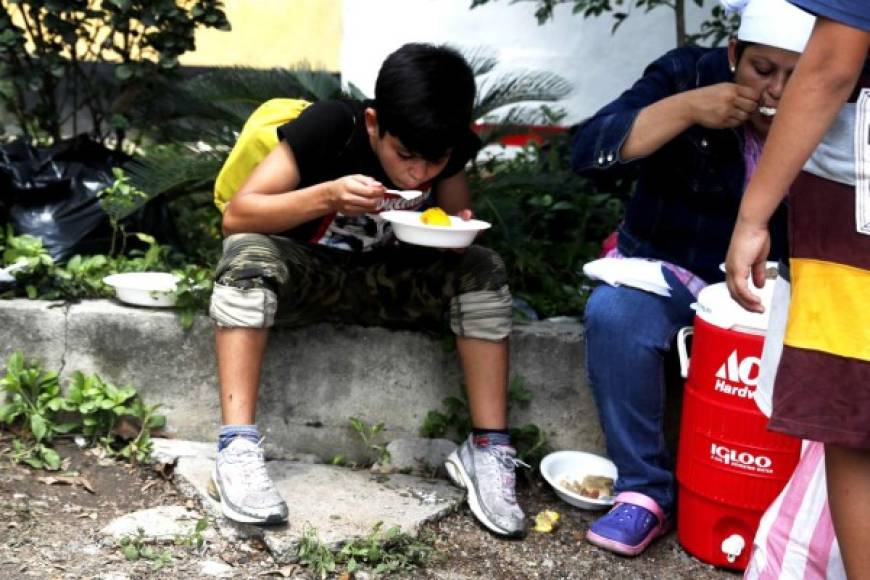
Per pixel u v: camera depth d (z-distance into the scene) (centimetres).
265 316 334
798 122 230
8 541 318
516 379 379
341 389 384
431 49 320
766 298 315
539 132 552
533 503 370
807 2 224
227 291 332
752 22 307
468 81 320
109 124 490
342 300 367
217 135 460
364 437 382
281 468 373
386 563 320
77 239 421
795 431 243
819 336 240
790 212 245
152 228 441
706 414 323
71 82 542
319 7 655
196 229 480
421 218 331
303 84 455
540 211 480
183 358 384
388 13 575
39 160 430
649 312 337
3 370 387
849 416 239
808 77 227
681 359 338
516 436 381
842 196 237
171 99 486
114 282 389
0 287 394
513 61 568
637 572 333
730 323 312
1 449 372
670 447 375
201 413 387
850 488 248
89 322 383
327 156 337
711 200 344
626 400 340
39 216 422
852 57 223
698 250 350
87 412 375
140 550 318
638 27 557
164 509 343
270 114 355
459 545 339
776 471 317
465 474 356
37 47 479
